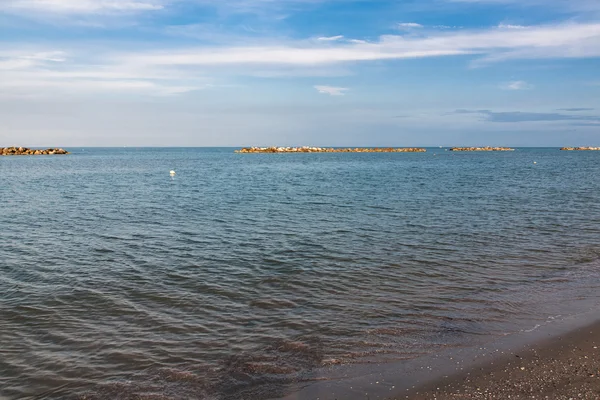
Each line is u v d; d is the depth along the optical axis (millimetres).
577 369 8352
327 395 7703
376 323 10781
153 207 30734
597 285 13547
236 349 9500
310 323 10820
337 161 114438
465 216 26203
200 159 132250
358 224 23828
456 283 13867
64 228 22969
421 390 7781
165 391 7980
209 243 19453
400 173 67375
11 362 8992
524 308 11633
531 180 52062
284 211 28594
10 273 14992
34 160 120500
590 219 24859
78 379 8391
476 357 8930
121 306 11977
